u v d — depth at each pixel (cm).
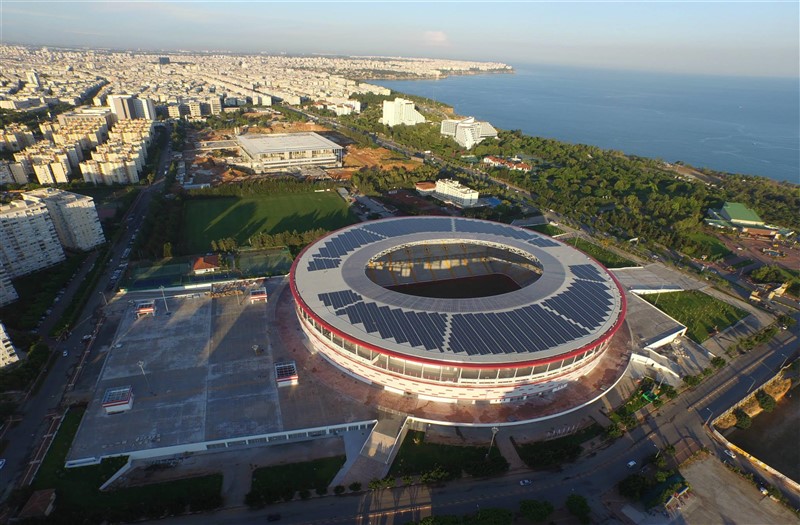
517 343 11319
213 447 10562
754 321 16862
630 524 9344
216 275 17812
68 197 19338
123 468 9881
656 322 15925
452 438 11012
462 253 17900
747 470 10900
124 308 15600
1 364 12100
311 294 13075
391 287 16350
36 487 9462
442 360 10644
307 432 10812
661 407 12506
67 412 11256
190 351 13412
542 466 10394
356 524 9069
